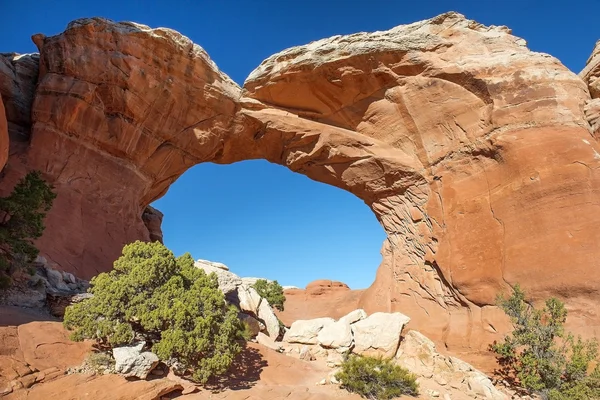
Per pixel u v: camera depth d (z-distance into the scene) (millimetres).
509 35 16188
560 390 8852
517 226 12414
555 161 12289
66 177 15102
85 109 15828
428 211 15711
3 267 8258
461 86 15367
